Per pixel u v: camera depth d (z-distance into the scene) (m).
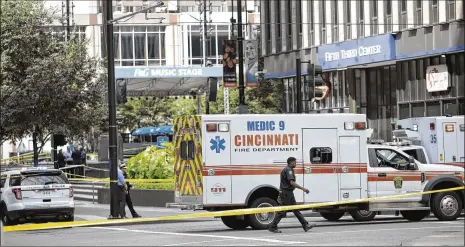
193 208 80.00
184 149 81.75
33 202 88.81
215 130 79.38
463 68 155.25
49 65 113.88
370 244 63.50
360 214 89.44
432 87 161.25
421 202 85.12
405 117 170.25
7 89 113.56
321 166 82.12
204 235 74.44
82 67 118.19
